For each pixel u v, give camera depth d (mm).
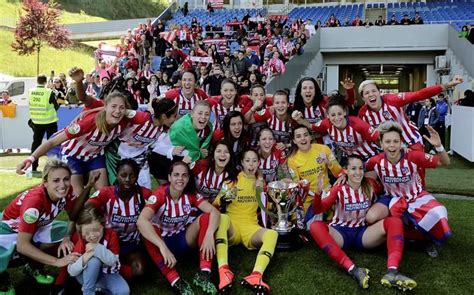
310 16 21547
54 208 3270
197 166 3994
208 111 4160
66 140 3920
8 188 6504
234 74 11891
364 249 3924
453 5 20609
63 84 12242
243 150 4086
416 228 3770
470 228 4523
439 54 16844
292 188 4000
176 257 3789
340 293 3281
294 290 3338
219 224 3646
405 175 3768
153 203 3475
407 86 24562
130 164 3408
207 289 3307
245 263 3770
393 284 3262
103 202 3398
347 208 3779
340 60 17688
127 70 14156
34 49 26953
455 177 7203
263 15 21359
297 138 4297
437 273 3553
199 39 16016
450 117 11570
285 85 12539
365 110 4488
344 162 4668
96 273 3039
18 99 16750
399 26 16641
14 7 36031
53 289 3307
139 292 3373
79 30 32781
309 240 4277
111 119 3863
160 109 4180
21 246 3104
